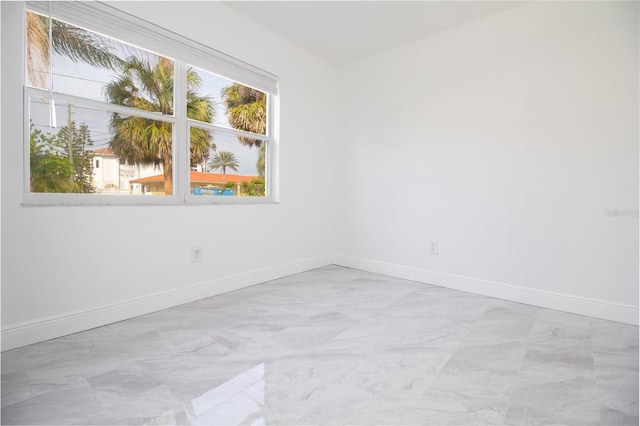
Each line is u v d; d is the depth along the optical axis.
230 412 1.23
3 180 1.65
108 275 2.04
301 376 1.48
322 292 2.77
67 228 1.87
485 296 2.71
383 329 2.01
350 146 3.67
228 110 2.82
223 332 1.95
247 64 2.82
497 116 2.66
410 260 3.21
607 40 2.20
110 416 1.20
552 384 1.43
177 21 2.33
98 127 2.05
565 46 2.35
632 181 2.14
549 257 2.45
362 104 3.56
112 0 2.01
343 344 1.81
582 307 2.31
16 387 1.37
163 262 2.32
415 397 1.33
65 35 1.90
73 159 1.96
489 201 2.72
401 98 3.25
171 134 2.43
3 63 1.64
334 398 1.32
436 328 2.04
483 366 1.58
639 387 1.34
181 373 1.49
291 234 3.34
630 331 2.01
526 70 2.52
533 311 2.36
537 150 2.48
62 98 1.88
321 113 3.66
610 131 2.20
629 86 2.13
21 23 1.70
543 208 2.47
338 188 3.79
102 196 2.06
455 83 2.88
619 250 2.19
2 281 1.66
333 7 2.62
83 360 1.60
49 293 1.81
